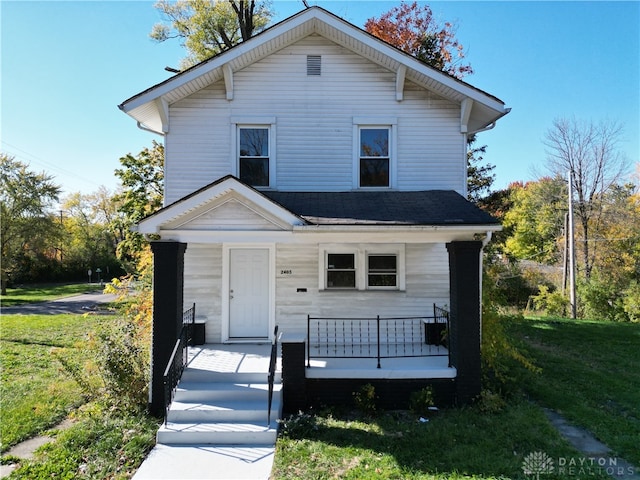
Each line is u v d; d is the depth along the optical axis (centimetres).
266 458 531
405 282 922
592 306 2183
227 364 748
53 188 3397
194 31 2058
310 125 940
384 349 871
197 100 927
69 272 4578
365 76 945
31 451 566
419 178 942
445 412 679
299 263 923
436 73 883
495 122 973
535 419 636
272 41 901
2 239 3127
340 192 922
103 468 506
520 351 1041
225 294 913
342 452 534
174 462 521
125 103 859
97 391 725
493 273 912
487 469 488
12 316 1834
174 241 705
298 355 697
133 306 1093
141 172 1884
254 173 938
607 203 2539
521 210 3394
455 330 719
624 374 899
